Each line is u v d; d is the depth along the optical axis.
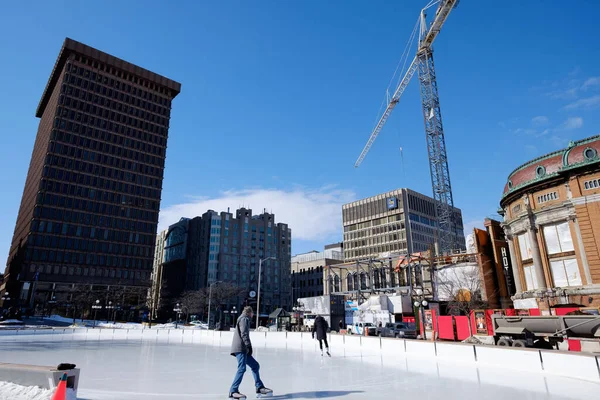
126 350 27.03
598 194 39.47
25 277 103.19
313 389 12.02
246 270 152.38
